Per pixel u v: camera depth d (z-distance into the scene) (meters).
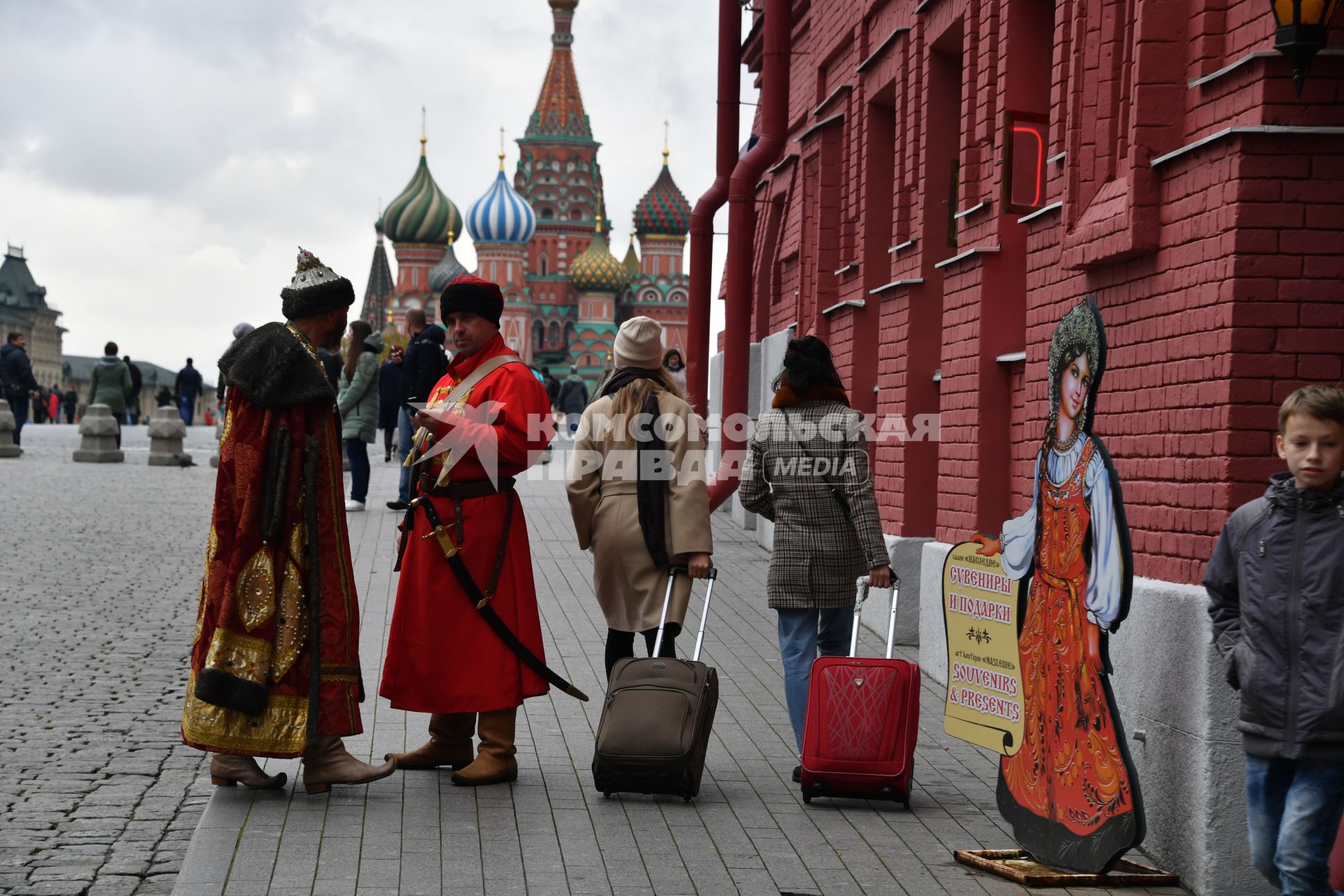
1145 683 6.13
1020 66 9.52
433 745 7.03
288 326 6.59
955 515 10.25
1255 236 5.74
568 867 5.63
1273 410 5.73
